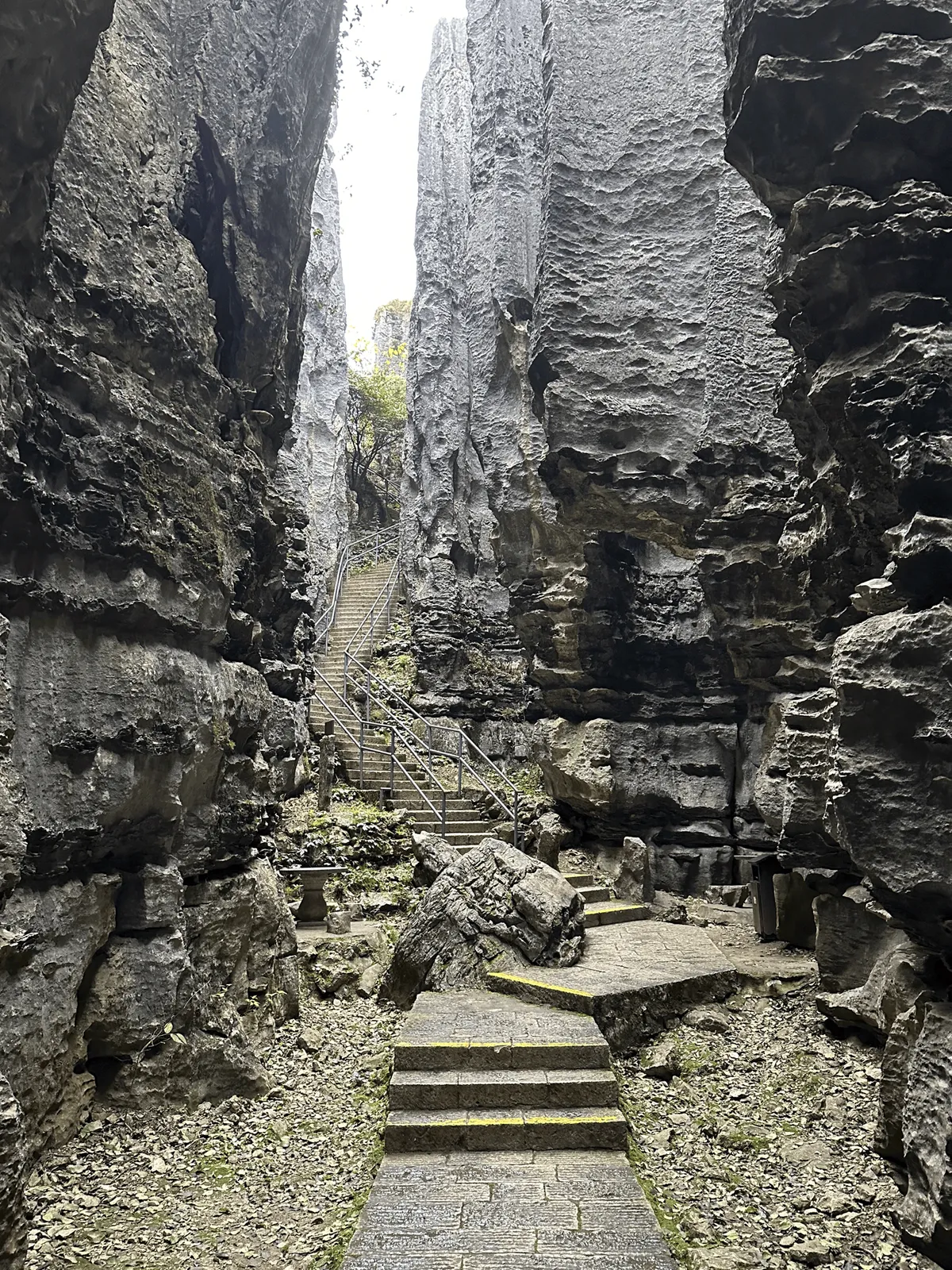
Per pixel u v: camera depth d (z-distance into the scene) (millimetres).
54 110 3594
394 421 27484
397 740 13906
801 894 8359
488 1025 5816
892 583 4113
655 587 11547
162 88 5797
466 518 17844
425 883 9344
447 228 19266
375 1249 3635
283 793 10375
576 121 9922
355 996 7430
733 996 7098
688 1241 3838
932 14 4660
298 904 8625
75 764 4414
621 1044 6133
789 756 6844
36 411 4199
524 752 15492
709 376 8961
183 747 5250
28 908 4102
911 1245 3752
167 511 5289
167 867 5250
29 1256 3590
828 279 4812
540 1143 4672
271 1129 4930
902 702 3771
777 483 8562
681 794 10961
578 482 9555
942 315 4473
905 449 4184
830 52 4797
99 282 4758
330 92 8234
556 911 7363
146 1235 3818
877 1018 5758
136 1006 4883
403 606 20000
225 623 6066
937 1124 3580
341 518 23203
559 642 11375
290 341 8188
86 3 3400
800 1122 5059
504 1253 3609
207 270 6707
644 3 10125
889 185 4832
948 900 3730
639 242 9703
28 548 4105
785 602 8531
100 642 4676
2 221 3707
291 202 7422
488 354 14883
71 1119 4488
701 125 9672
